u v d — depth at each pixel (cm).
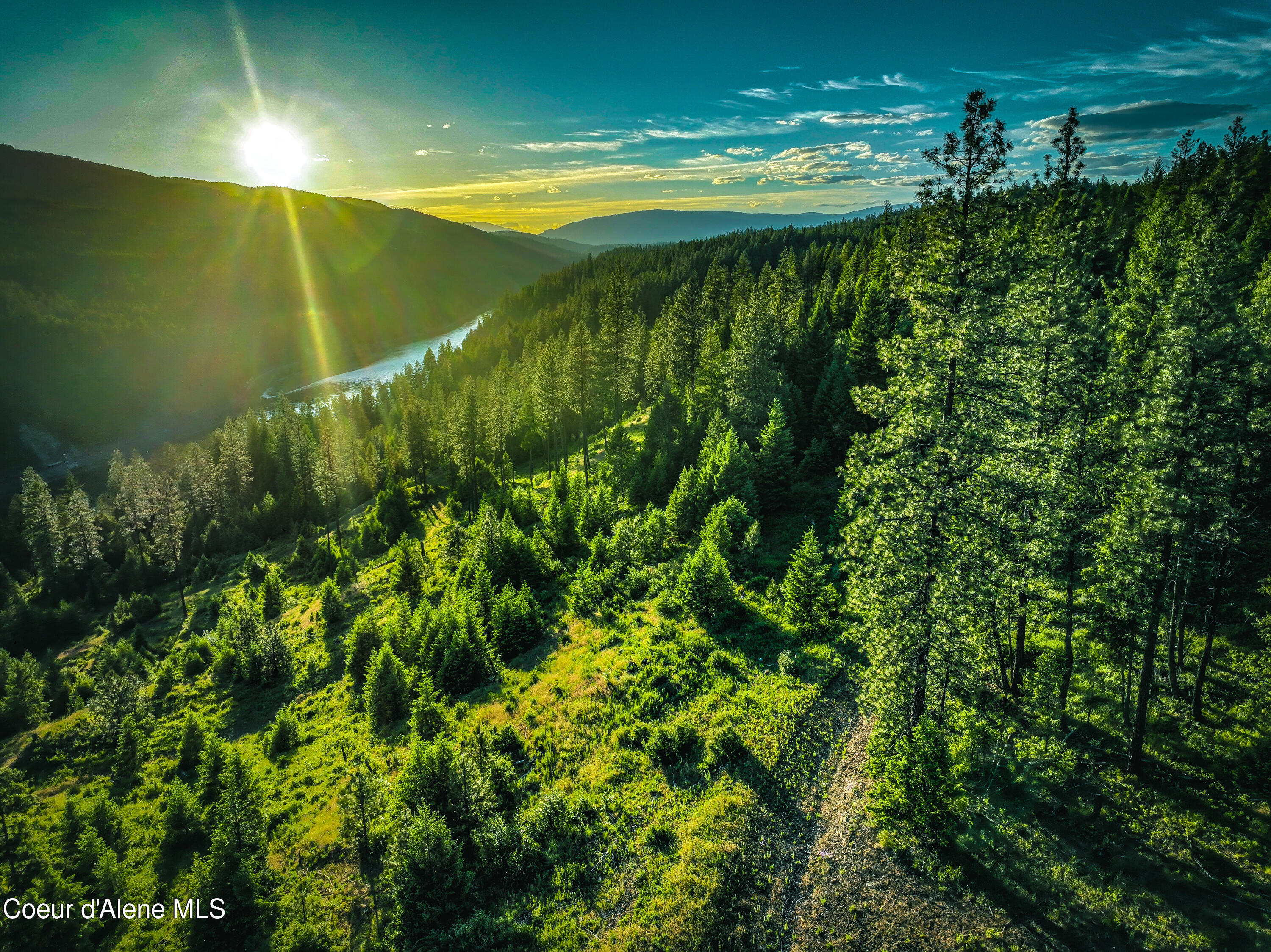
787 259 11156
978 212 1683
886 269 6688
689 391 7231
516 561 4734
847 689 2675
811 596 3231
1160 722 2042
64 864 2523
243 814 2355
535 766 2455
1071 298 2544
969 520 1739
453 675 3453
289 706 4116
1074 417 2286
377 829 2309
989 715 2264
